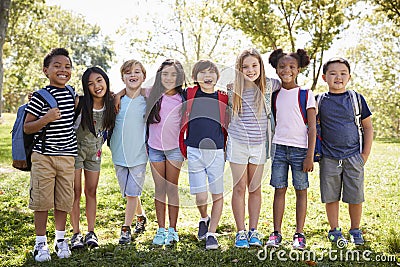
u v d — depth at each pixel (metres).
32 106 3.87
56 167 3.90
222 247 4.17
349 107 4.34
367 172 8.80
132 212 4.42
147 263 3.77
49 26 28.67
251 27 18.55
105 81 4.10
